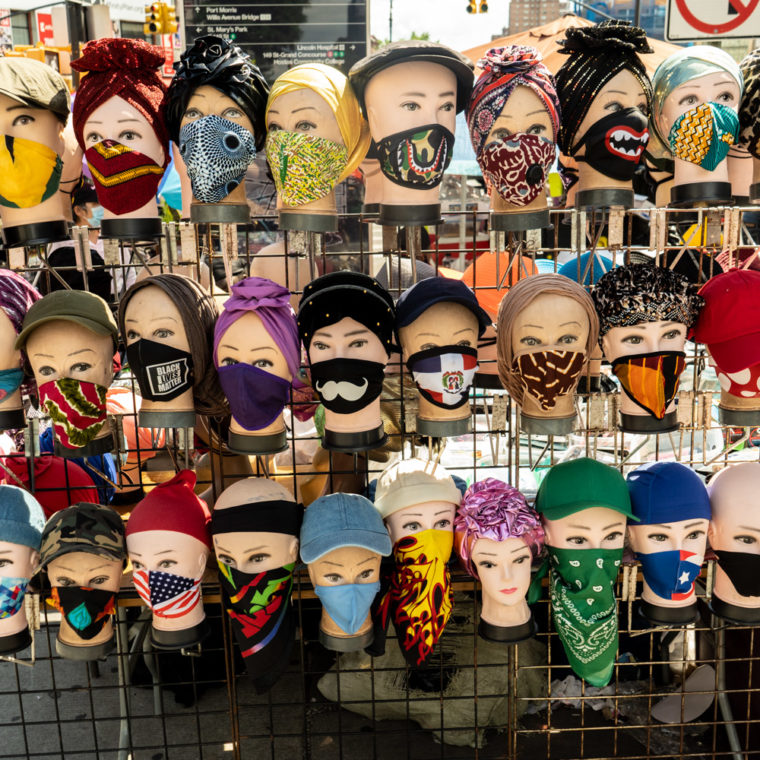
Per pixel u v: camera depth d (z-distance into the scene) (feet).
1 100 4.92
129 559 5.71
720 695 6.55
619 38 5.08
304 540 5.11
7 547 5.11
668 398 5.22
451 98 4.98
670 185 6.44
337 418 5.12
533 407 5.27
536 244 6.08
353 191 9.39
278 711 7.30
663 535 5.31
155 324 4.92
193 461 6.64
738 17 10.26
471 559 5.32
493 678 6.90
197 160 4.89
